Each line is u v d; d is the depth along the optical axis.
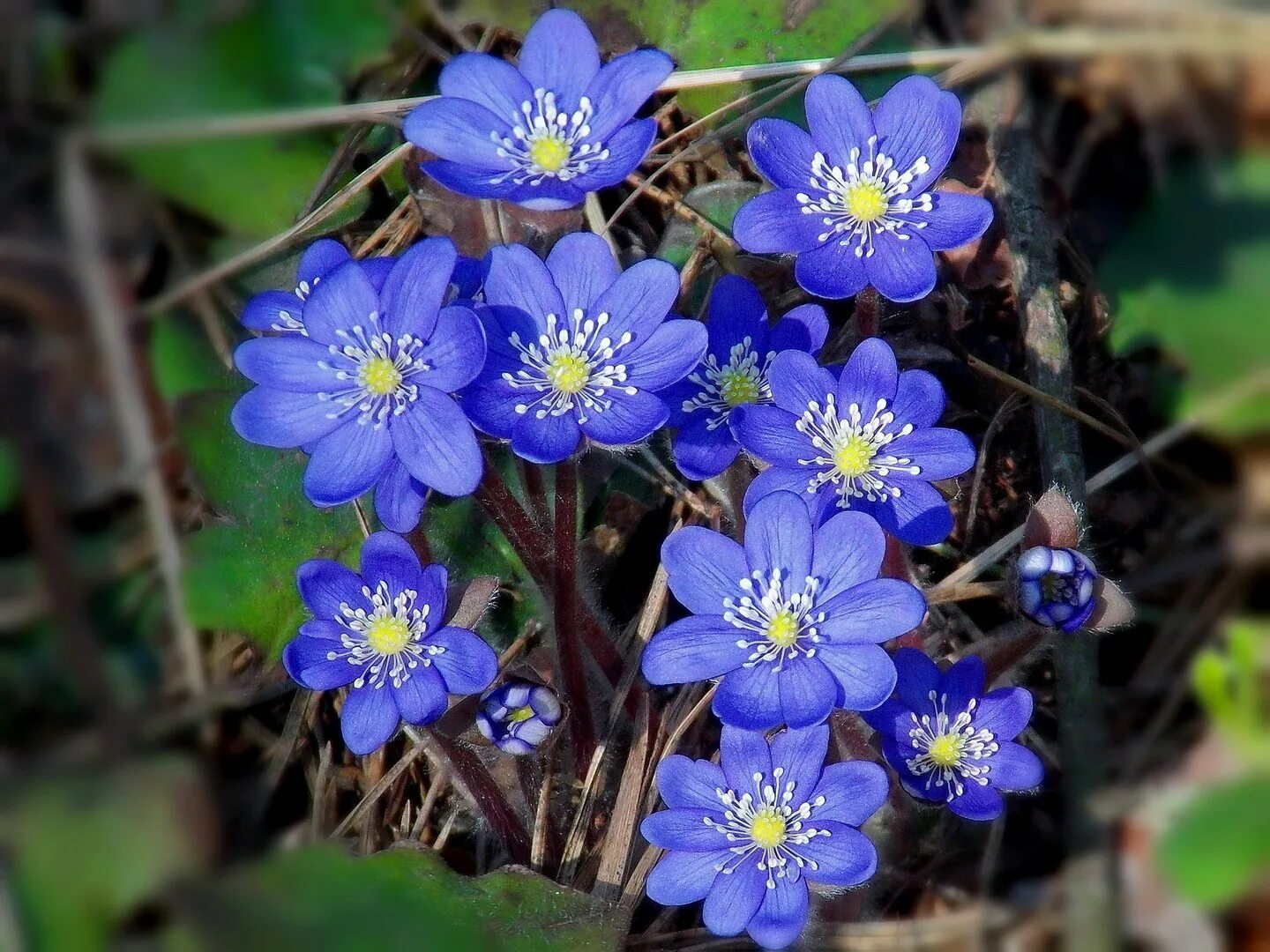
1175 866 0.24
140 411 0.26
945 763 0.22
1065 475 0.26
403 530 0.22
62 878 0.24
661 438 0.27
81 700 0.25
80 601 0.25
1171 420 0.27
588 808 0.24
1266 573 0.26
